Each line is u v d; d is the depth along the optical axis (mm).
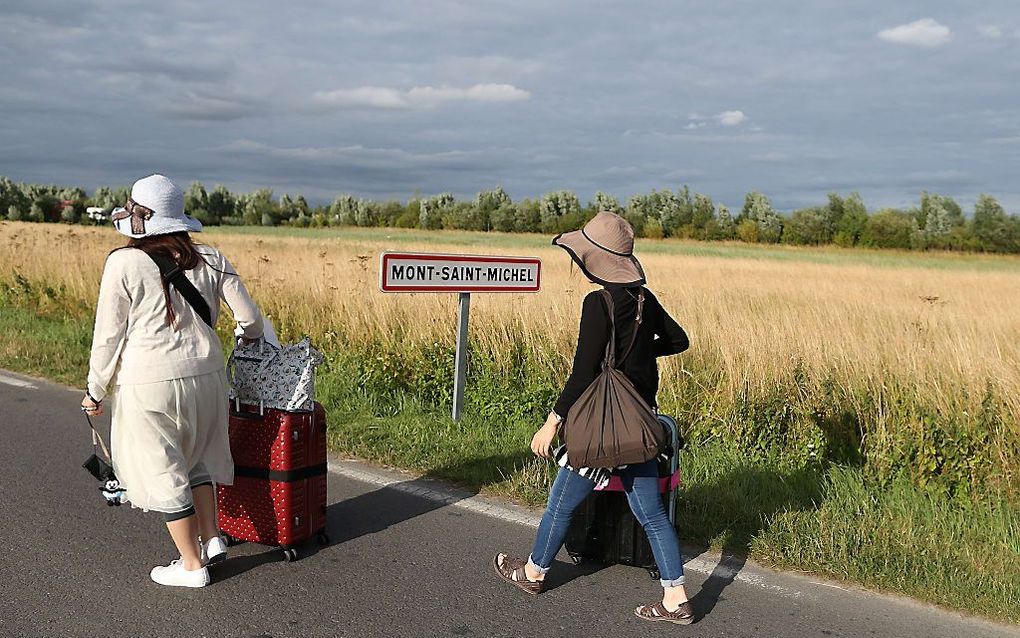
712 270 25594
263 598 3613
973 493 5293
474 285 6543
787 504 4922
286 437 3908
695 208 97312
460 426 6570
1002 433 5582
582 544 4086
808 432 6051
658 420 3645
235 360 4008
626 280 3416
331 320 9547
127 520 4449
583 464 3371
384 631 3359
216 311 3713
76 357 8812
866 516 4598
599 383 3369
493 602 3662
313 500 4098
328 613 3496
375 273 11977
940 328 10031
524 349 8086
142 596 3572
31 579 3695
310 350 3957
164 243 3518
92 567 3846
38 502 4676
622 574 4035
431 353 7969
